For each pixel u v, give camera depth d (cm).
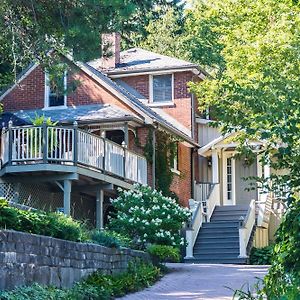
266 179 1061
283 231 792
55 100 2898
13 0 1859
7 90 2969
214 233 2811
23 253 1277
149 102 3256
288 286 747
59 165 2220
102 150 2383
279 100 1045
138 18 2286
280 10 2028
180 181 3097
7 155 2255
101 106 2814
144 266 1805
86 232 1705
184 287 1644
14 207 1509
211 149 3181
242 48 2205
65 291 1354
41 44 1917
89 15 1833
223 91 1276
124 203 2223
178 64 3212
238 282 1719
